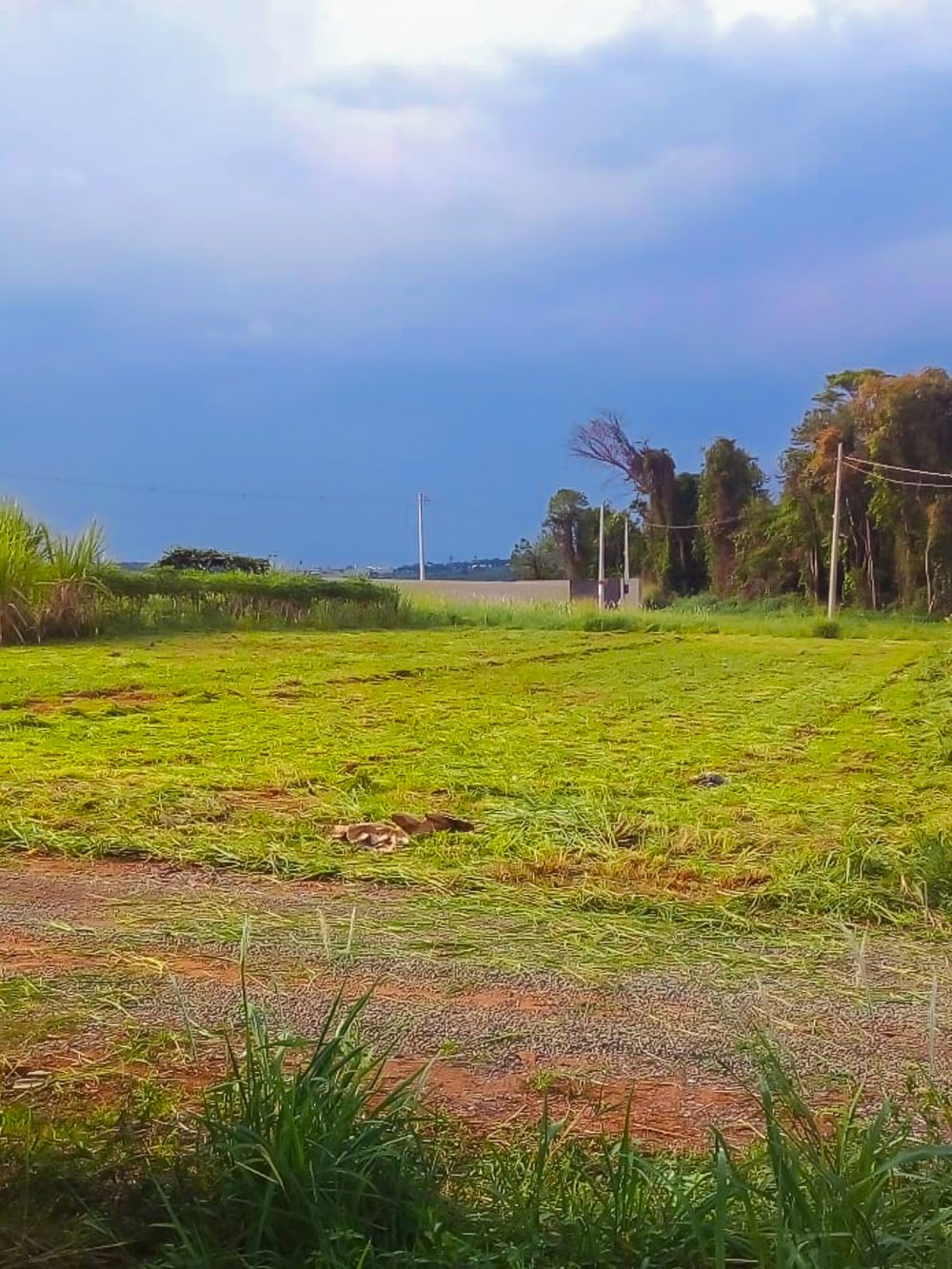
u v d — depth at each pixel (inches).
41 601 605.3
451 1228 74.8
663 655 614.5
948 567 1636.3
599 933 149.3
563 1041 115.6
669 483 2124.8
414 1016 120.8
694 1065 110.4
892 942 149.0
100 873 173.3
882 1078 107.9
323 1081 84.0
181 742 284.0
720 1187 70.8
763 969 137.9
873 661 596.7
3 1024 115.2
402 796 222.2
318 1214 74.6
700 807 217.8
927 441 1656.0
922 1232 70.1
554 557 2509.8
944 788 237.8
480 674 481.4
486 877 173.3
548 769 256.2
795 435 1846.7
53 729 298.7
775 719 350.9
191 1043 108.1
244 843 186.7
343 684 425.7
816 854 179.6
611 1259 72.1
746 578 1918.1
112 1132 90.7
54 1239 76.7
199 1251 73.5
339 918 153.8
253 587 789.9
